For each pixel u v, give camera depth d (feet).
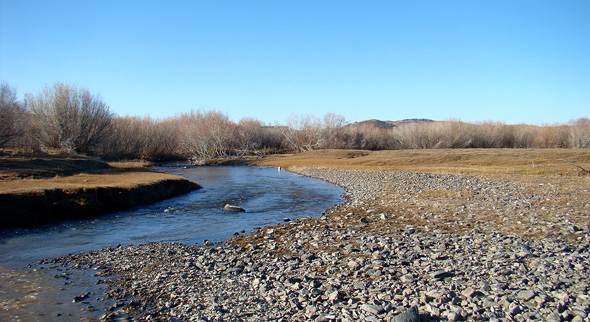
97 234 59.62
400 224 63.26
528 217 65.00
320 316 27.40
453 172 161.58
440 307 28.22
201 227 64.69
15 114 159.33
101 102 211.41
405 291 31.86
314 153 300.20
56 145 189.78
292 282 35.47
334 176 166.61
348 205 86.43
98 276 39.32
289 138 377.50
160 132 293.02
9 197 69.51
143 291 34.86
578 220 61.41
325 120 381.81
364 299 30.78
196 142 285.23
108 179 105.09
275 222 68.80
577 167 151.84
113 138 240.12
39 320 28.91
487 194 94.12
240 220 70.79
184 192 113.39
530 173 148.56
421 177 142.41
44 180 94.12
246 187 128.36
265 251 48.11
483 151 268.82
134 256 46.34
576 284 32.40
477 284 33.30
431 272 36.73
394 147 395.14
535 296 29.60
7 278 38.73
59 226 65.41
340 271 38.99
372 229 59.72
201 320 28.02
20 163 116.67
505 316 26.58
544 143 375.66
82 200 76.69
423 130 387.14
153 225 66.39
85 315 29.78
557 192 94.17
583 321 24.99
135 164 195.00
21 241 54.95
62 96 191.83
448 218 66.69
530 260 39.99
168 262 43.65
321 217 71.61
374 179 144.46
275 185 135.03
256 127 372.17
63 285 36.63
